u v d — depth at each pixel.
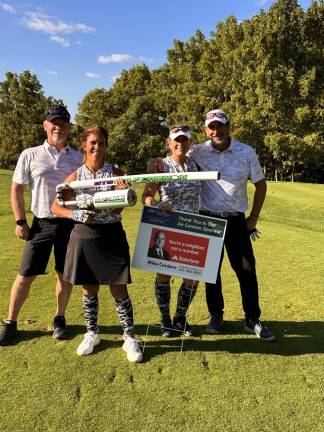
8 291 5.10
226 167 4.02
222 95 37.62
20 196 3.98
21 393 3.11
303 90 30.11
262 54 31.14
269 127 32.16
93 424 2.81
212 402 3.07
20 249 7.12
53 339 3.92
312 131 31.41
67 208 3.54
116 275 3.56
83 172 3.62
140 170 46.34
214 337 4.08
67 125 3.88
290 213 12.92
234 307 4.82
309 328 4.30
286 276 5.92
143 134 46.53
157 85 50.12
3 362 3.51
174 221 3.76
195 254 3.77
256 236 4.34
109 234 3.53
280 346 3.92
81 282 3.57
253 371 3.48
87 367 3.46
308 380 3.37
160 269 3.81
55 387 3.19
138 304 4.79
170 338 4.03
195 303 4.90
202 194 4.14
